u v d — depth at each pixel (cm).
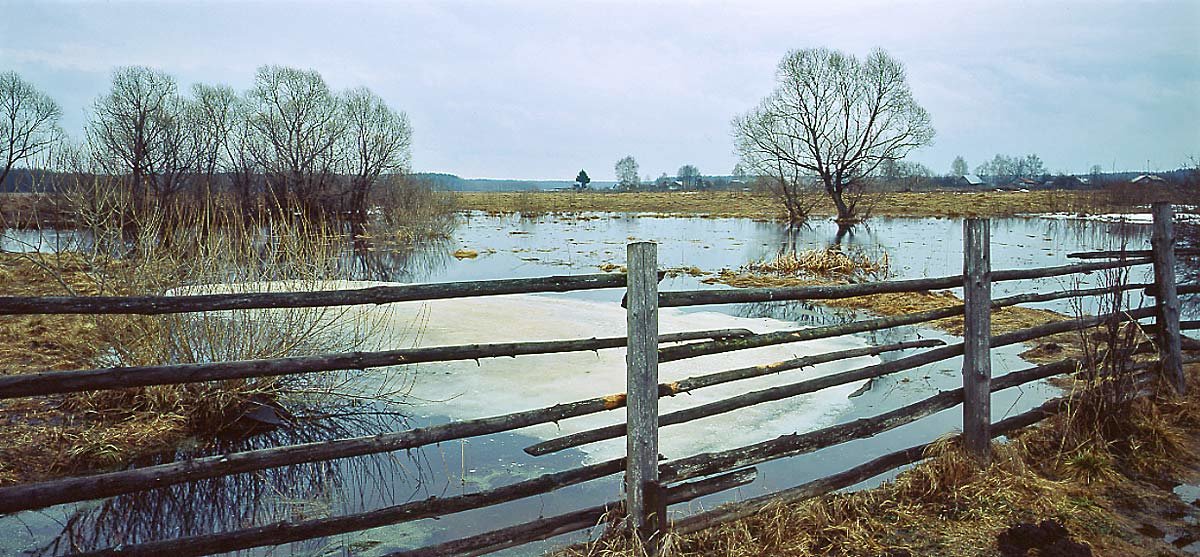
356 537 468
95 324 700
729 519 388
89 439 612
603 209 5984
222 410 664
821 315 1296
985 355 463
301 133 3394
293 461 296
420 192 4000
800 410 719
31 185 770
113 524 495
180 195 900
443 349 324
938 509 422
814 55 3906
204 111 3142
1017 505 425
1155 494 451
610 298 1445
